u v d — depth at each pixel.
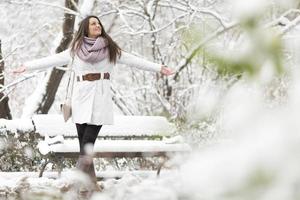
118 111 17.83
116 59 8.24
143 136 11.34
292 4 1.16
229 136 1.20
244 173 1.03
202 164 1.16
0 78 15.94
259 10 1.05
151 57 17.53
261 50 1.08
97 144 9.33
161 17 16.98
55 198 3.56
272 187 1.01
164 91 16.00
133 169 12.71
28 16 17.69
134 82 17.48
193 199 1.28
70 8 15.84
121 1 16.94
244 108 1.13
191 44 1.25
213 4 15.45
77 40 8.16
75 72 8.23
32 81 18.30
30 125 12.12
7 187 8.00
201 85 14.90
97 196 2.33
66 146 9.22
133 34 15.73
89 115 7.98
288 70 1.27
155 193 1.92
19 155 12.16
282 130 1.04
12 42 17.55
